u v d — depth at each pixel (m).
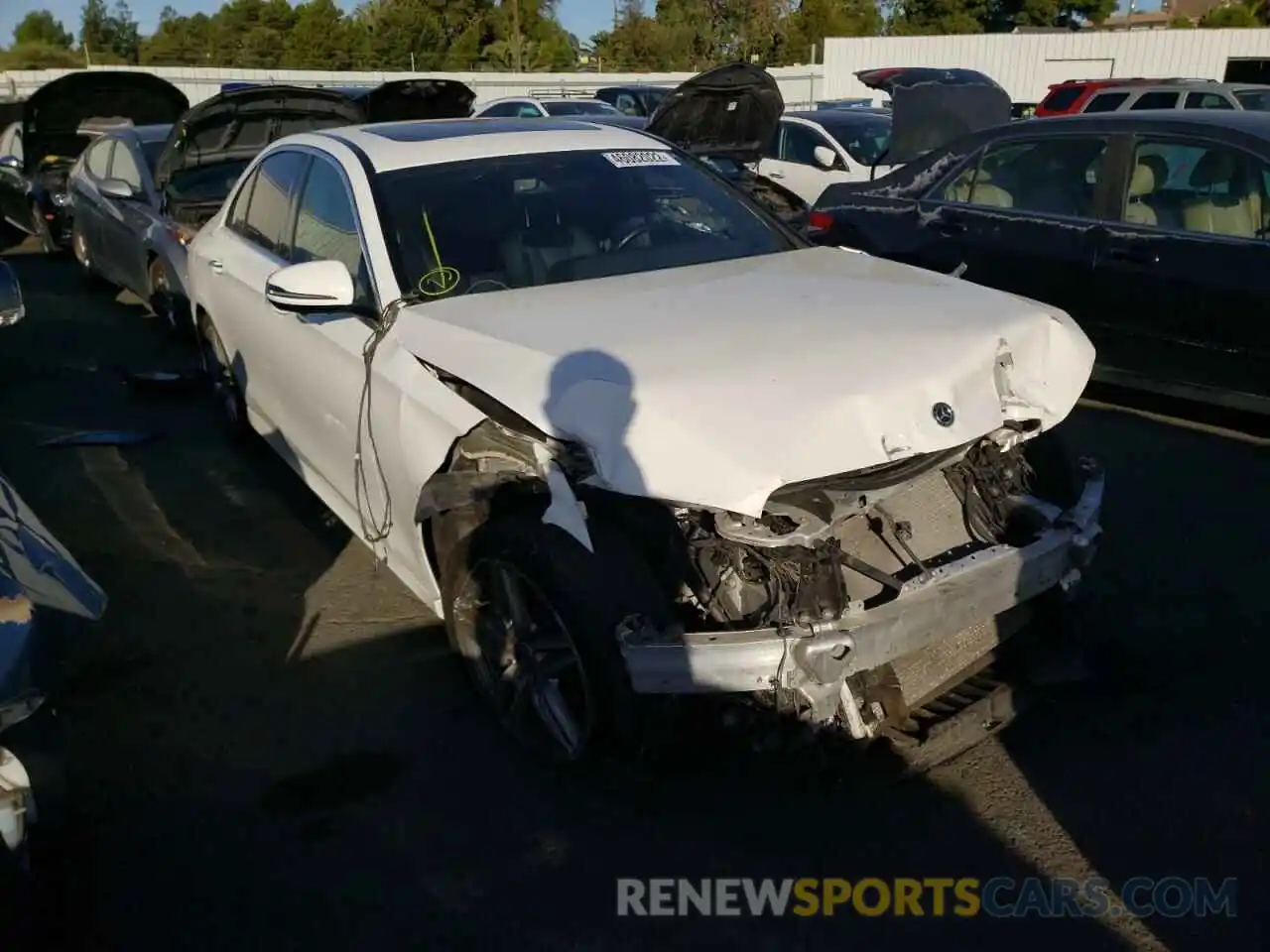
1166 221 5.73
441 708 3.68
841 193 7.43
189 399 7.11
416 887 2.92
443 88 10.41
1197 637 3.93
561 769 3.31
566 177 4.25
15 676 2.16
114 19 58.97
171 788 3.31
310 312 3.75
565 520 2.90
